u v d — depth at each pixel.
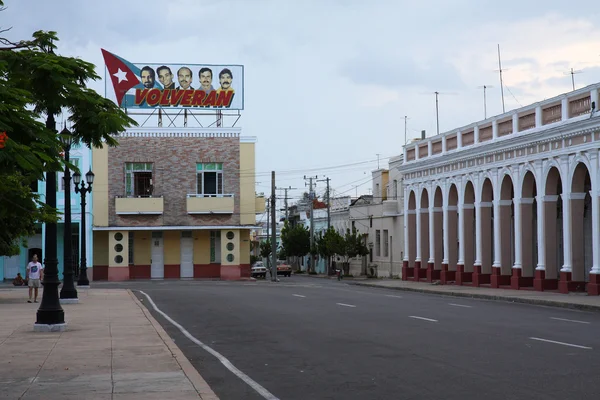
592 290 32.34
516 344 15.55
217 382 12.02
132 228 59.53
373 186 76.88
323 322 21.30
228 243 60.97
